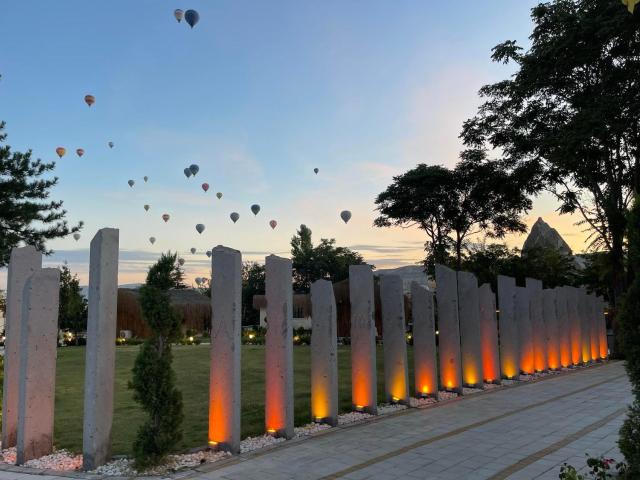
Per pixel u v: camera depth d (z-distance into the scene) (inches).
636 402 195.0
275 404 299.7
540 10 831.1
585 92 839.1
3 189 906.1
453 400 424.5
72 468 239.5
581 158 842.2
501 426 328.2
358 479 224.4
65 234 982.4
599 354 804.0
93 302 243.9
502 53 885.2
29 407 252.8
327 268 2314.2
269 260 312.2
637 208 198.4
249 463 247.0
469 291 502.3
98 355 240.4
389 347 407.2
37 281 261.3
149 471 231.6
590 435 302.4
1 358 342.3
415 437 299.1
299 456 259.3
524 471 234.4
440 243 1430.9
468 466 242.8
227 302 274.5
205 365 701.3
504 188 1063.6
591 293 823.7
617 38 752.3
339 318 1090.1
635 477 188.4
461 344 503.2
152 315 241.4
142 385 237.8
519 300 608.4
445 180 1339.8
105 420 243.1
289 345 300.8
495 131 1043.3
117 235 253.8
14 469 238.4
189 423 346.6
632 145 833.5
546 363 637.9
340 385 526.3
